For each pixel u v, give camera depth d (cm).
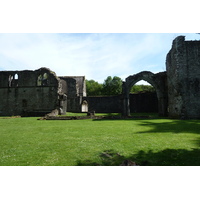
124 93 2147
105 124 1169
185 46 1627
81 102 3516
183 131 812
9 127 1072
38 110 2606
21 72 2708
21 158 451
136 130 870
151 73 2105
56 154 480
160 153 472
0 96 2680
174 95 1709
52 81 2650
